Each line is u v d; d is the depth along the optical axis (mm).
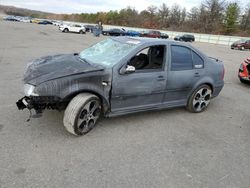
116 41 4652
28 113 4340
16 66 8266
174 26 76375
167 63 4473
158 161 3326
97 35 32469
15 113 4312
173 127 4453
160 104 4656
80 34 34188
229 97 6797
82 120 3693
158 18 81250
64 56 4488
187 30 70875
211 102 6191
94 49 4738
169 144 3816
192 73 4883
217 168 3301
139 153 3479
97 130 4016
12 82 6234
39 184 2680
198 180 3008
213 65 5316
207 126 4656
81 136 3770
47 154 3230
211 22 69188
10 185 2623
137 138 3904
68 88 3471
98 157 3281
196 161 3420
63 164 3061
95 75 3686
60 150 3350
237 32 65750
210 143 3984
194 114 5219
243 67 8328
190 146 3822
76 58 4375
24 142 3451
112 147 3559
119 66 3883
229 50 28672
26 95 3439
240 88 8016
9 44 14461
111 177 2908
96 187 2719
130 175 2977
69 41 20500
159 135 4086
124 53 4082
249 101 6555
